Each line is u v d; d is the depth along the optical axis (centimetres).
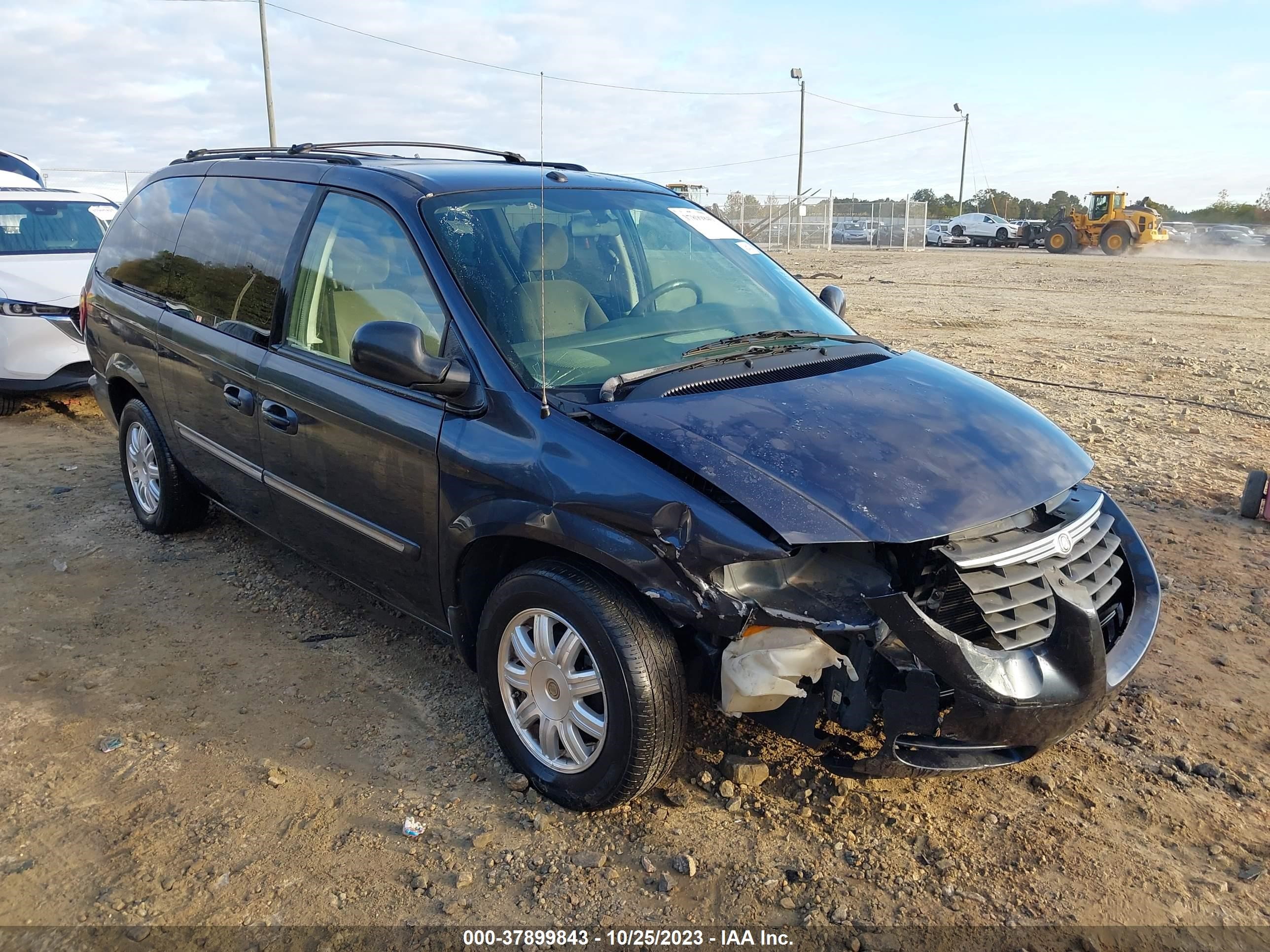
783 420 303
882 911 275
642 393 313
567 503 290
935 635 260
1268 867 292
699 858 294
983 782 331
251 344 420
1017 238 4162
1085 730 361
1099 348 1202
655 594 276
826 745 287
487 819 313
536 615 311
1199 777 334
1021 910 276
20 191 945
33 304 793
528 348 331
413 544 348
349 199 394
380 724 368
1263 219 6131
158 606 466
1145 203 3859
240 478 446
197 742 356
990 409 339
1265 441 752
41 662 413
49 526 568
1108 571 319
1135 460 692
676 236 425
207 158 516
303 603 470
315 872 291
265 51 3180
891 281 2262
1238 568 501
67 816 316
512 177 404
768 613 268
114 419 582
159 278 505
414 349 310
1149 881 287
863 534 264
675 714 289
